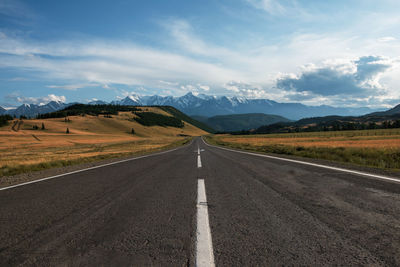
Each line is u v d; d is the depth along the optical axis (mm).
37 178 7012
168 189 4699
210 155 14508
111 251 2045
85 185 5391
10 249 2131
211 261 1817
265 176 5949
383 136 65188
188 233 2416
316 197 3742
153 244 2166
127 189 4801
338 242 2123
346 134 88938
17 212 3336
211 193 4238
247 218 2840
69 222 2842
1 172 10133
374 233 2305
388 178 5223
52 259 1925
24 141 94438
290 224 2607
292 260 1819
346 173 6035
